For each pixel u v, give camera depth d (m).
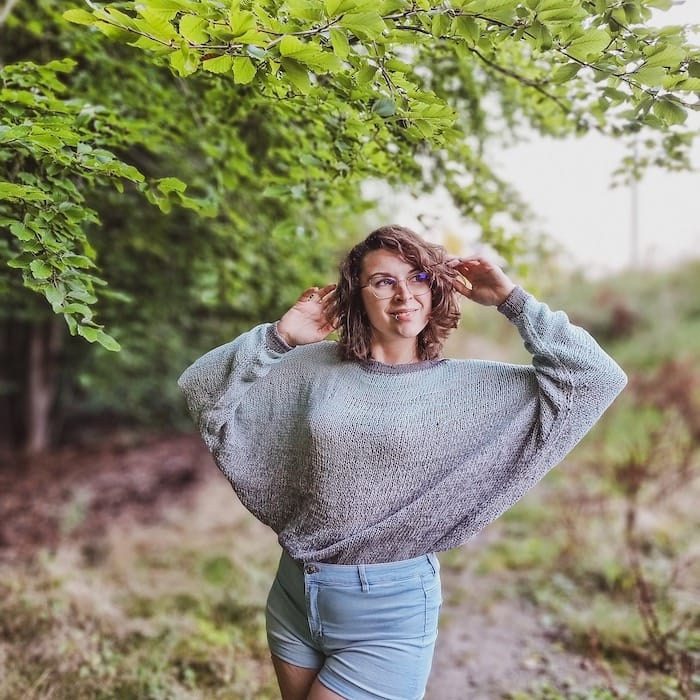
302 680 1.56
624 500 4.77
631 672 2.82
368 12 1.08
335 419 1.40
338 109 1.71
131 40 1.20
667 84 1.32
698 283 11.37
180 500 5.91
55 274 1.50
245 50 1.16
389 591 1.45
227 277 3.17
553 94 2.11
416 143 1.91
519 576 3.96
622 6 1.30
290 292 3.66
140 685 2.57
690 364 7.96
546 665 2.94
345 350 1.51
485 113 2.74
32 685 2.46
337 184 2.16
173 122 2.52
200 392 1.47
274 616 1.58
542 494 5.41
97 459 7.43
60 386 8.19
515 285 1.48
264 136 2.62
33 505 5.66
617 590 3.55
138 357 6.00
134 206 3.21
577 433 1.42
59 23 2.35
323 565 1.46
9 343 7.82
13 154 1.67
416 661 1.47
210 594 3.57
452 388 1.44
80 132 1.80
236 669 2.75
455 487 1.42
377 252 1.44
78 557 4.21
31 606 3.11
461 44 1.38
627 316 10.97
